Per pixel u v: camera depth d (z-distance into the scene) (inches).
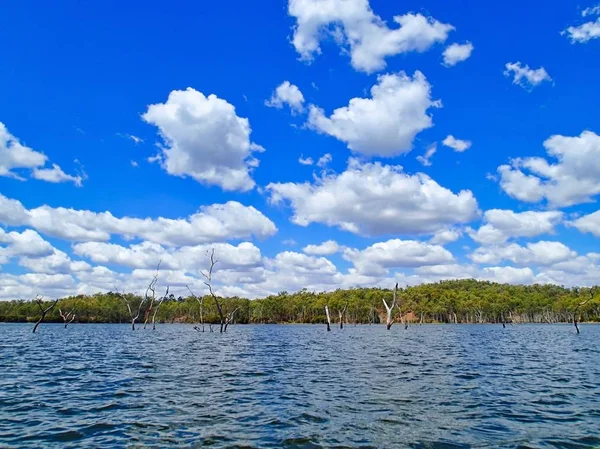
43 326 4439.0
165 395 671.1
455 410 561.0
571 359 1277.1
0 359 1223.5
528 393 690.2
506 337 2657.5
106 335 2731.3
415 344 1967.3
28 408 575.5
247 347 1749.5
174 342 2052.2
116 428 471.5
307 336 2758.4
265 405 593.0
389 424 487.5
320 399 636.1
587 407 583.8
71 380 832.3
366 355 1390.3
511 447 402.3
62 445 410.3
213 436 438.9
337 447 402.6
